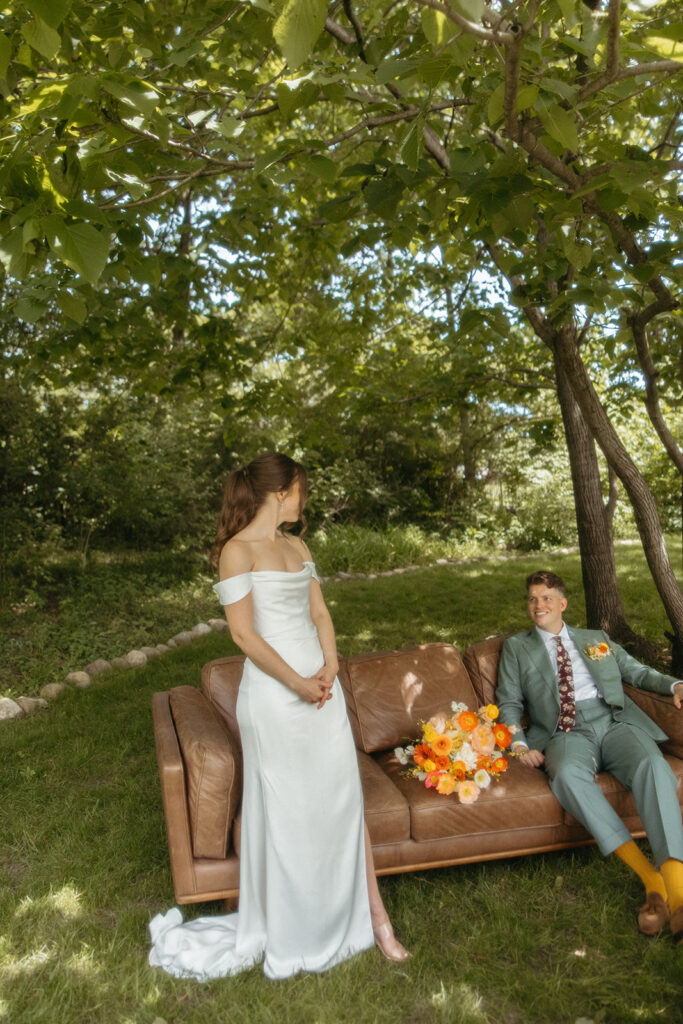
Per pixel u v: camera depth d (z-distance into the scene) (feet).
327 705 8.57
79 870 10.28
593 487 20.65
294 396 24.49
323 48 12.83
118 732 15.71
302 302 26.23
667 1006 7.61
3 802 12.44
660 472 52.19
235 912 9.25
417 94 14.56
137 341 20.40
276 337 24.40
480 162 8.70
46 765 14.08
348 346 26.76
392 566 40.96
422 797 9.73
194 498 37.01
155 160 11.37
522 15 8.11
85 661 21.74
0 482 28.14
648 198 9.14
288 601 8.63
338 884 8.36
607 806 9.46
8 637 22.72
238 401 23.02
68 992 7.91
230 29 11.48
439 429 52.54
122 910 9.41
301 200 22.72
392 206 9.53
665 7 10.73
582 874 9.99
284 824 8.16
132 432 33.32
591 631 11.53
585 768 9.79
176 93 11.73
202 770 8.84
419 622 26.61
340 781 8.42
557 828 9.93
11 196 7.32
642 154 8.54
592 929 8.86
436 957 8.42
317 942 8.27
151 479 33.60
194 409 38.63
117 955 8.48
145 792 12.78
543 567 38.04
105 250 6.38
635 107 11.94
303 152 9.30
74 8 9.39
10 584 26.81
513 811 9.71
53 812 12.05
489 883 9.89
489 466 54.34
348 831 8.46
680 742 10.55
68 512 32.17
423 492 52.80
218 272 20.42
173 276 18.37
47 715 17.15
